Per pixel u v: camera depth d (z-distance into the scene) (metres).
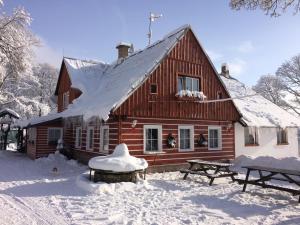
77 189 10.07
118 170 10.28
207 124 16.77
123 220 6.61
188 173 12.85
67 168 15.76
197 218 6.83
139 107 13.94
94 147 16.06
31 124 19.66
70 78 20.94
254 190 9.98
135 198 8.79
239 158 17.73
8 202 8.30
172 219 6.73
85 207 7.75
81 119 15.98
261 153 20.02
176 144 15.28
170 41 15.90
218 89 17.34
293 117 23.38
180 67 15.76
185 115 15.62
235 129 18.86
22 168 15.55
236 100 22.19
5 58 11.98
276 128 21.14
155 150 14.66
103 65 23.53
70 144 20.03
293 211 7.40
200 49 16.78
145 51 18.39
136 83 13.96
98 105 14.89
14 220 6.64
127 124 13.75
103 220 6.66
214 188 10.33
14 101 33.06
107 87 17.86
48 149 20.47
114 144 13.78
